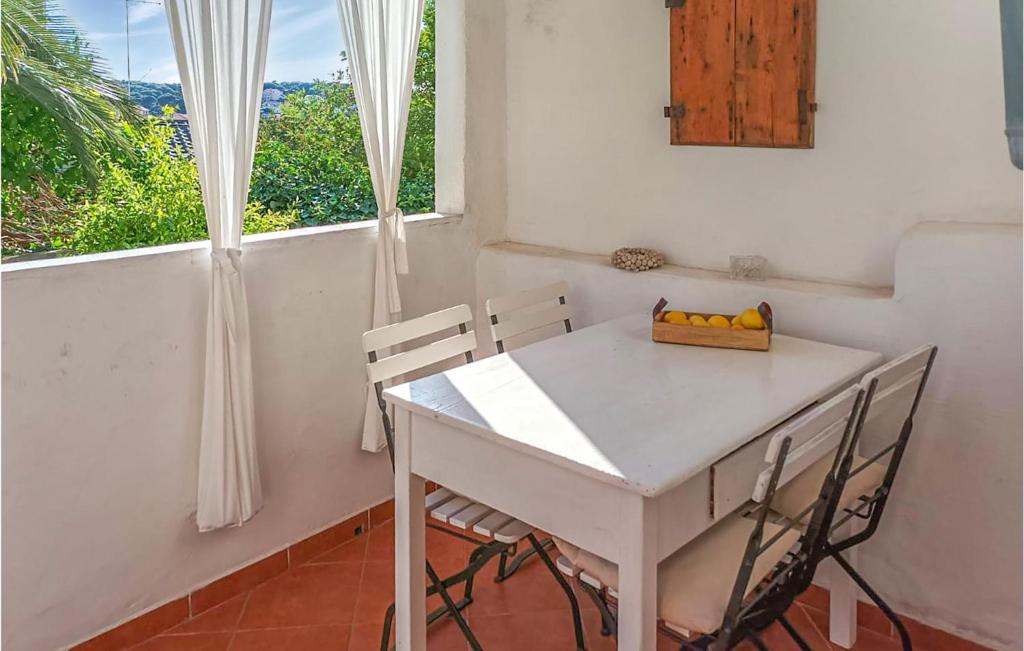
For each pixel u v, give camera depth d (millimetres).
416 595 2283
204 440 2594
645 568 1693
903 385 2070
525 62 3418
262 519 2906
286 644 2602
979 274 2301
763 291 2734
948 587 2504
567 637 2635
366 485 3246
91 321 2346
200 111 2457
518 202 3559
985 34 2355
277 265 2799
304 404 2963
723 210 2959
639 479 1637
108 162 6375
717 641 1763
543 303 3199
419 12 2969
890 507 2566
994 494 2381
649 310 3006
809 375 2246
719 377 2242
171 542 2645
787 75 2619
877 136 2586
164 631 2656
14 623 2305
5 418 2209
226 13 2461
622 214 3234
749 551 1724
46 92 6125
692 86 2807
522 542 3213
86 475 2398
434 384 2223
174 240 6191
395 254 3076
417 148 5977
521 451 1837
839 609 2549
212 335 2549
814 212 2754
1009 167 2371
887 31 2516
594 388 2172
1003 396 2316
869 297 2535
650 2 3020
